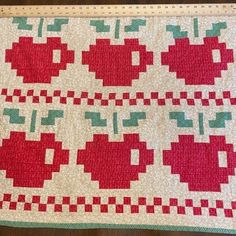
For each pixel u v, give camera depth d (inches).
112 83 35.7
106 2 39.0
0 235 32.1
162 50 36.5
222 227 31.5
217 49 36.1
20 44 36.8
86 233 32.2
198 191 32.4
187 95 35.0
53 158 33.6
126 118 34.6
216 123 34.1
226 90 35.0
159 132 34.1
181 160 33.2
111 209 32.3
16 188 32.8
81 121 34.6
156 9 38.0
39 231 32.2
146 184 32.8
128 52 36.6
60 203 32.5
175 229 31.6
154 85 35.5
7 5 38.7
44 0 39.1
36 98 35.2
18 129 34.3
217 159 33.2
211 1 38.6
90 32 37.3
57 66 36.2
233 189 32.4
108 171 33.2
